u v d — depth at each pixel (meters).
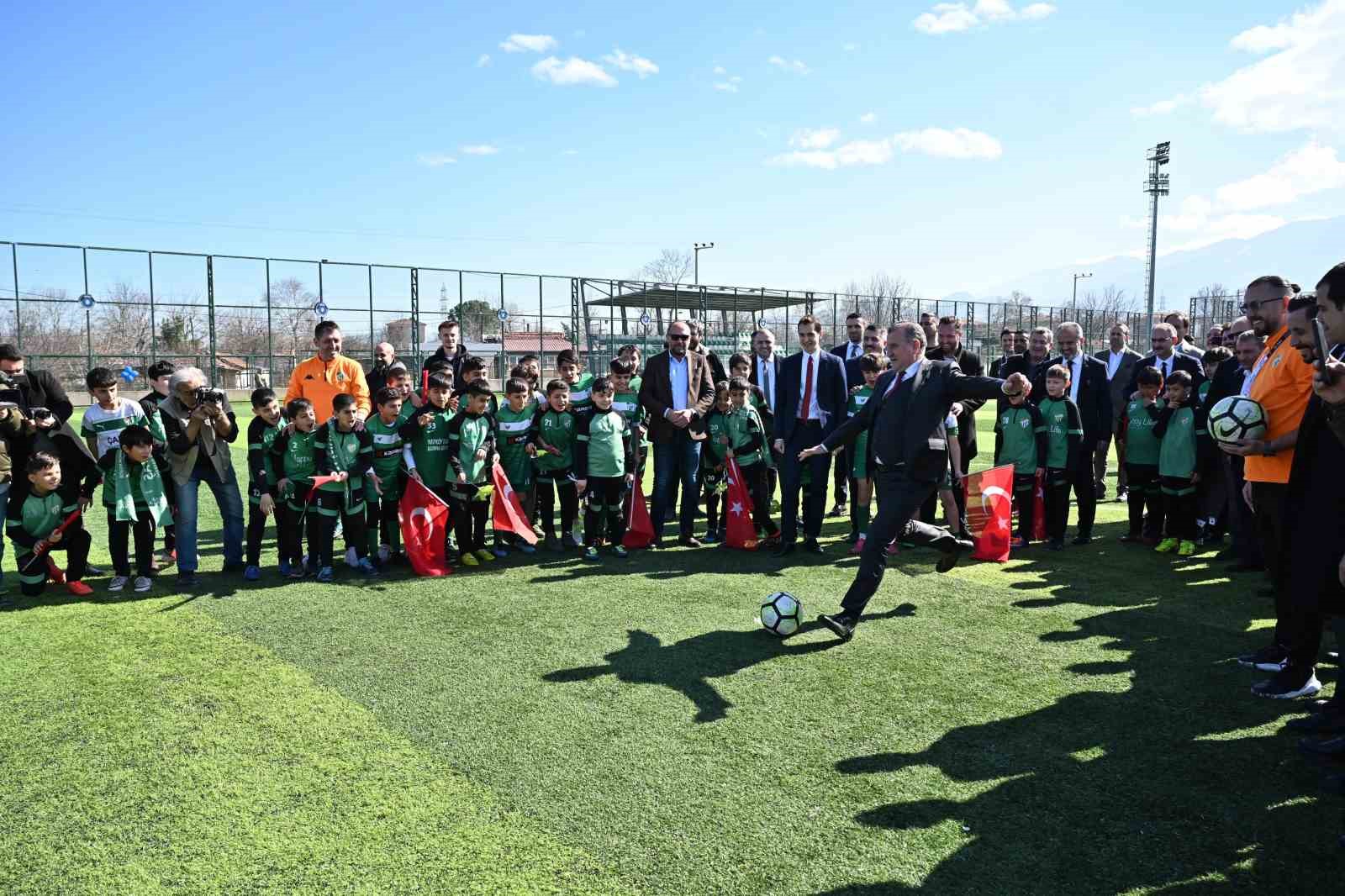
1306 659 3.66
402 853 2.53
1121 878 2.37
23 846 2.58
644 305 36.31
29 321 22.31
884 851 2.52
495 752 3.19
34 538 5.40
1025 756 3.12
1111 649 4.34
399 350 30.81
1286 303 4.00
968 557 6.50
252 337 25.81
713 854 2.51
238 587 5.68
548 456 6.86
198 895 2.33
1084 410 7.04
